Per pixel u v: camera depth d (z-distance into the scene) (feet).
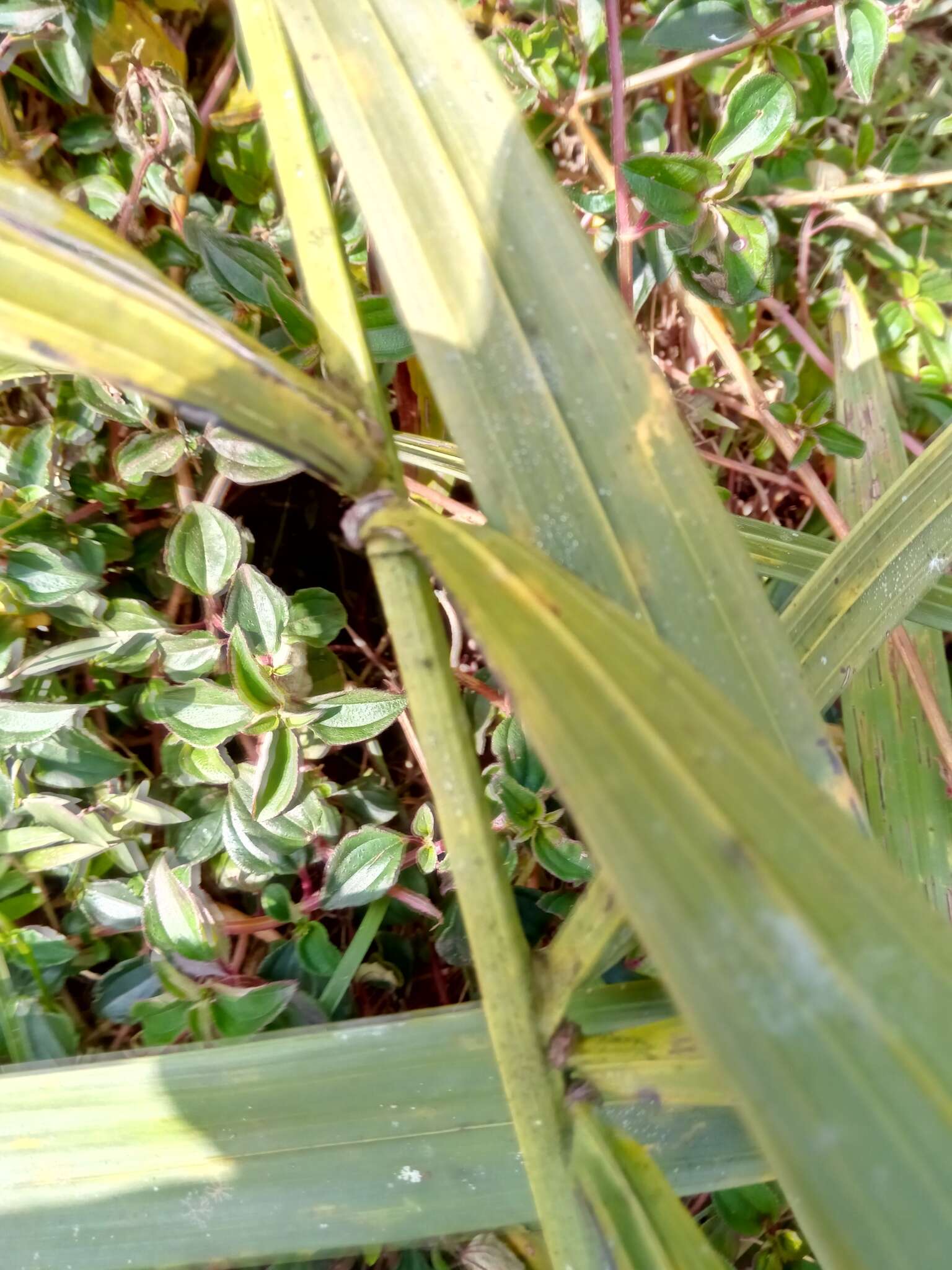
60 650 0.73
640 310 1.05
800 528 1.07
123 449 0.74
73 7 0.73
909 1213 0.29
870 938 0.32
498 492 0.47
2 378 0.70
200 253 0.73
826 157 1.07
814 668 0.69
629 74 0.94
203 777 0.74
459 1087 0.58
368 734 0.73
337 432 0.45
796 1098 0.30
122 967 0.74
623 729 0.35
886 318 1.04
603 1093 0.47
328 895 0.74
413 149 0.48
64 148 0.82
